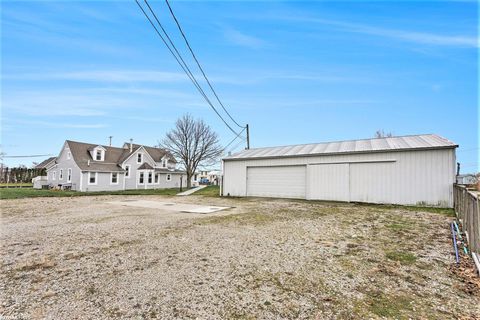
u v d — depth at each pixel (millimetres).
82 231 5531
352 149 11680
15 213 8203
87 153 23719
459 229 5762
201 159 25359
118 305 2439
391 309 2402
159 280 3010
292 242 4699
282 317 2260
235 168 15109
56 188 23016
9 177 30234
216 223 6473
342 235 5254
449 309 2402
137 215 7801
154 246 4391
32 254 3941
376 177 10789
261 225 6234
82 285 2863
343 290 2791
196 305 2451
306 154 12539
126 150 27625
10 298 2557
